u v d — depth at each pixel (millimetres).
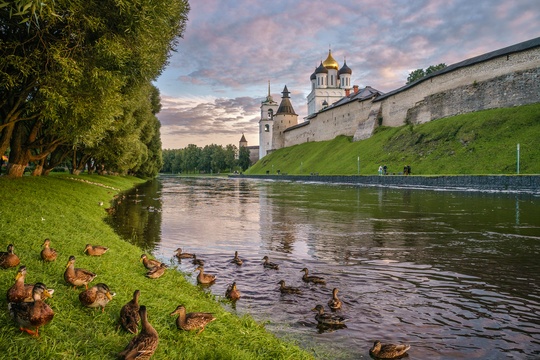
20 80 13047
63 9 11914
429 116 73438
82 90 13734
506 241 15195
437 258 12711
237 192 47344
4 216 11805
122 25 12859
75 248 10109
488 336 7234
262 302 9000
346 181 65812
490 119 55781
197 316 6359
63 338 5199
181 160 199750
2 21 12047
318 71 152750
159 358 5148
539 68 54906
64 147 30125
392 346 6512
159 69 19906
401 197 34688
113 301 6844
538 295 9289
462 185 41219
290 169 106875
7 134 16641
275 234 17312
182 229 18672
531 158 43812
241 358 5598
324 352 6621
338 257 13000
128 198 35000
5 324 5191
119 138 28672
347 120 103938
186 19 19109
